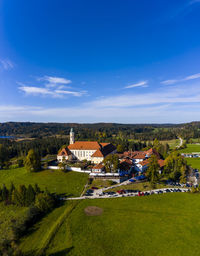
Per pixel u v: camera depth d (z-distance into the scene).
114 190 91.81
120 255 50.81
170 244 54.59
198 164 143.25
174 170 106.44
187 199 82.06
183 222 65.12
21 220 66.38
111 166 109.94
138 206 76.56
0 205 83.50
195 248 52.72
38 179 110.44
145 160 130.50
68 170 119.31
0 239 57.81
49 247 54.34
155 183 99.94
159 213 71.12
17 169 135.62
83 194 88.81
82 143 150.62
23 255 51.78
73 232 60.44
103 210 73.75
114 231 60.84
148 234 59.22
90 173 108.56
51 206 76.00
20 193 81.56
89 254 51.31
